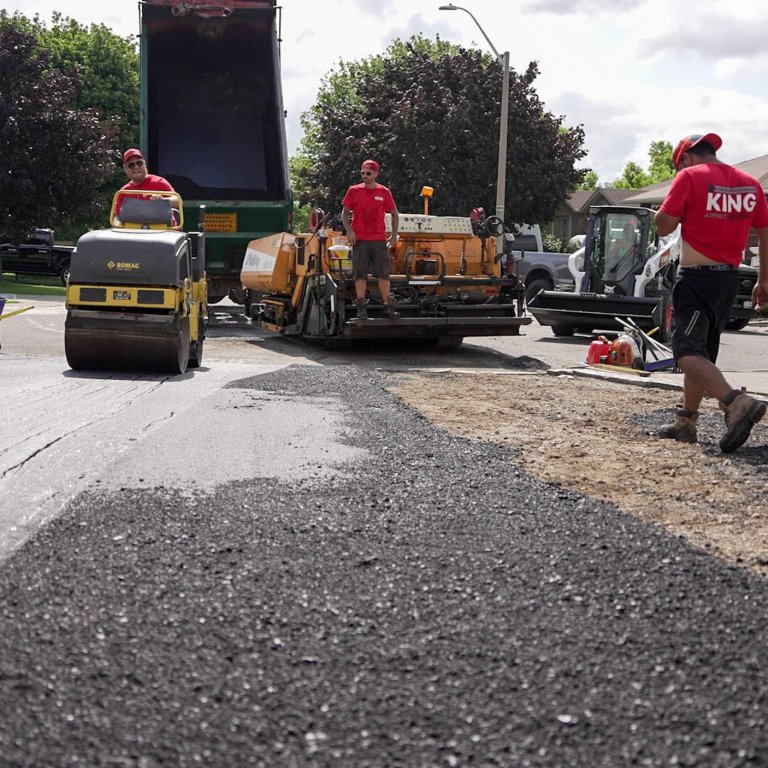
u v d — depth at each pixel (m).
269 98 17.75
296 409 7.42
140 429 6.27
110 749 2.26
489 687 2.61
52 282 37.88
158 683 2.59
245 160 17.86
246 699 2.51
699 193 6.27
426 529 4.10
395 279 13.87
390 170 39.41
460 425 7.19
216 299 18.81
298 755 2.25
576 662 2.79
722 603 3.30
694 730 2.41
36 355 12.02
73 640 2.85
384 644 2.88
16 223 33.62
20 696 2.49
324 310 14.02
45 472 4.93
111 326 9.85
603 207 19.39
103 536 3.86
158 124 17.62
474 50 40.84
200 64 17.52
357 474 5.14
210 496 4.56
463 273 14.71
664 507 4.80
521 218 40.66
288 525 4.10
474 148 38.50
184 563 3.57
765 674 2.75
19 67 33.34
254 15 17.28
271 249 15.73
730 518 4.62
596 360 11.59
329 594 3.29
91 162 33.66
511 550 3.83
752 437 6.86
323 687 2.59
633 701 2.55
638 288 18.47
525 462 5.78
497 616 3.13
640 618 3.14
